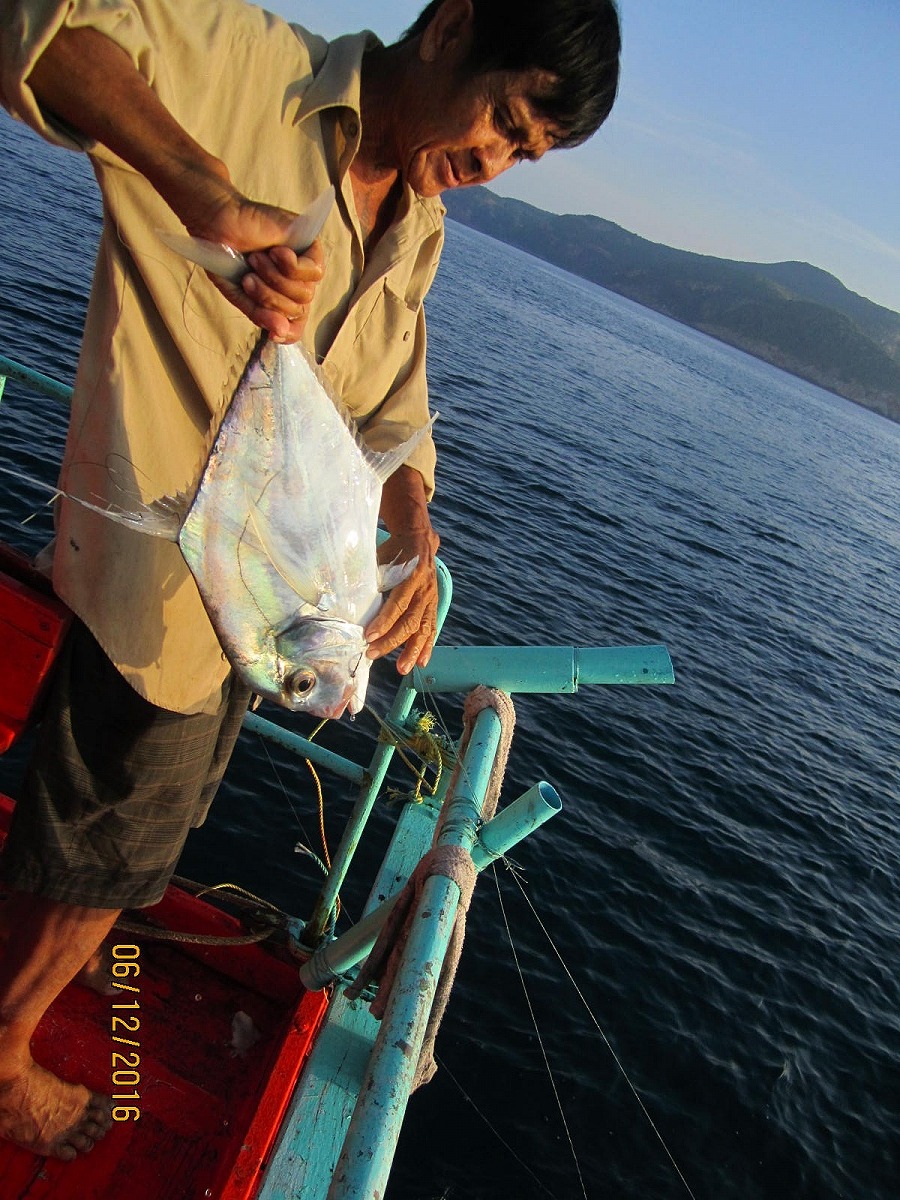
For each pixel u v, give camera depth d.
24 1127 1.83
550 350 54.12
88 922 1.73
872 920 9.25
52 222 26.92
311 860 6.75
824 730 13.81
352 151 1.47
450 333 41.84
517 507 19.06
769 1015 7.37
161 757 1.66
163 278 1.40
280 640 1.48
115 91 1.09
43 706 1.70
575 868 8.17
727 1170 5.86
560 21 1.32
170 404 1.50
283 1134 1.95
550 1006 6.56
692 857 9.07
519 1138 5.52
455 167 1.51
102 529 1.48
